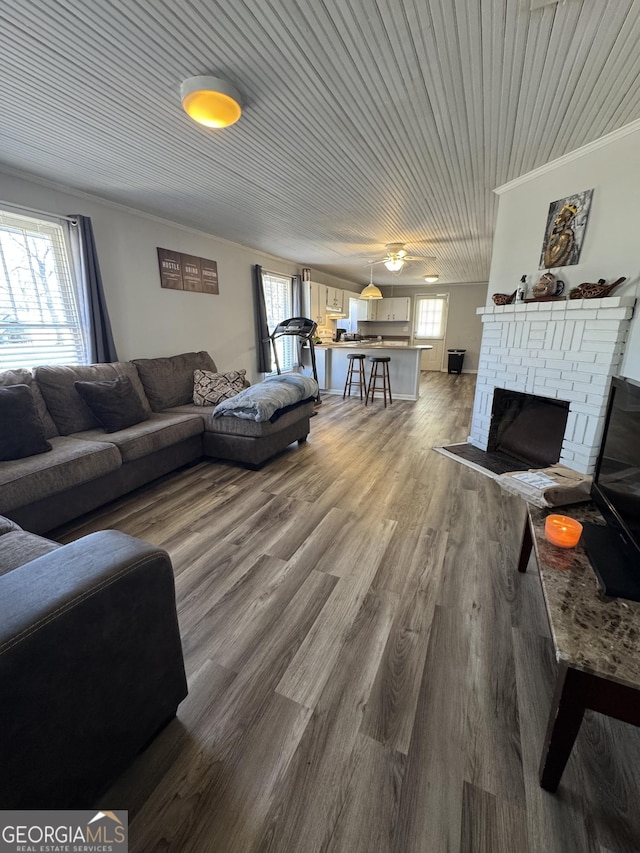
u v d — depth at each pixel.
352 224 3.99
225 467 3.20
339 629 1.44
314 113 1.87
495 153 2.39
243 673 1.25
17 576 0.83
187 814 0.88
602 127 2.09
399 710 1.12
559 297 2.70
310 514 2.35
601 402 2.46
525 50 1.45
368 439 3.98
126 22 1.27
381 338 10.09
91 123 1.95
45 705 0.73
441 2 1.22
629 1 1.23
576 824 0.87
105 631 0.85
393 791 0.93
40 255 2.76
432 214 3.65
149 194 3.04
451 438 3.99
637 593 0.99
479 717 1.11
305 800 0.91
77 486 2.14
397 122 1.97
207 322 4.43
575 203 2.51
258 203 3.29
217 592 1.64
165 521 2.26
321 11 1.24
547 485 1.57
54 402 2.54
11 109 1.82
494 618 1.50
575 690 0.84
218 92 1.58
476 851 0.82
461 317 9.41
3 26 1.27
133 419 2.76
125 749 0.94
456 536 2.10
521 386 3.07
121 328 3.41
